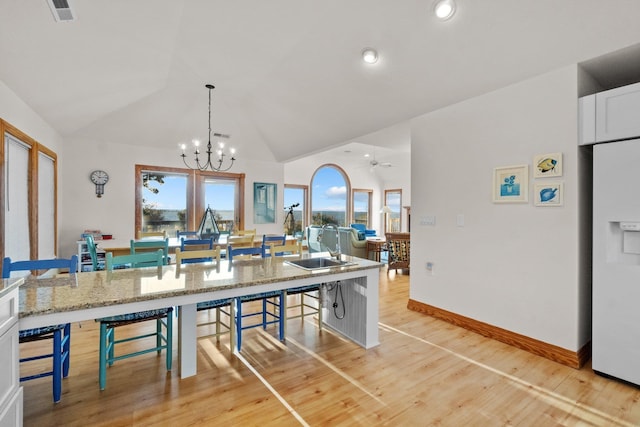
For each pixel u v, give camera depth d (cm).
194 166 618
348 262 275
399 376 221
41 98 341
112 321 200
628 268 208
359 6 254
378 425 171
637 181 202
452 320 325
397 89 329
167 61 359
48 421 169
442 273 338
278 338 285
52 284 186
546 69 248
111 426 167
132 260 226
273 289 210
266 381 212
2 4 211
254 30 300
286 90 411
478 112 302
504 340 280
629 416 181
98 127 493
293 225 862
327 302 313
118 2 235
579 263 238
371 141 490
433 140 346
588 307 250
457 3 227
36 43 256
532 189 262
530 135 263
